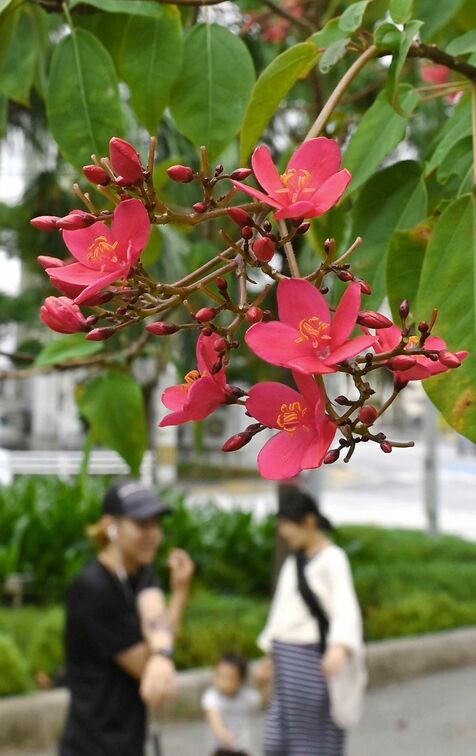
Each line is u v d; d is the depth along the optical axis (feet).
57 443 83.46
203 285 3.49
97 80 5.36
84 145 5.36
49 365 7.38
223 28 5.58
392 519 58.54
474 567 32.89
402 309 3.31
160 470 62.39
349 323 3.08
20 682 20.21
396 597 28.17
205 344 3.42
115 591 10.32
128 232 3.38
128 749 10.30
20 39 6.32
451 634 26.96
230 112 5.51
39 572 27.81
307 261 6.64
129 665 10.25
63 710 19.94
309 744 14.58
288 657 14.75
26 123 20.85
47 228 3.47
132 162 3.56
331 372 2.99
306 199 3.47
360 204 5.33
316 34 5.08
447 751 20.34
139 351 7.68
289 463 3.21
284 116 15.38
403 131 4.97
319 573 14.60
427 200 5.23
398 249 4.89
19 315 24.94
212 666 23.04
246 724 16.34
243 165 5.30
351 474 92.58
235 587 30.04
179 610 13.12
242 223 3.39
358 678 14.47
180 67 5.53
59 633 22.22
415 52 4.83
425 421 43.09
